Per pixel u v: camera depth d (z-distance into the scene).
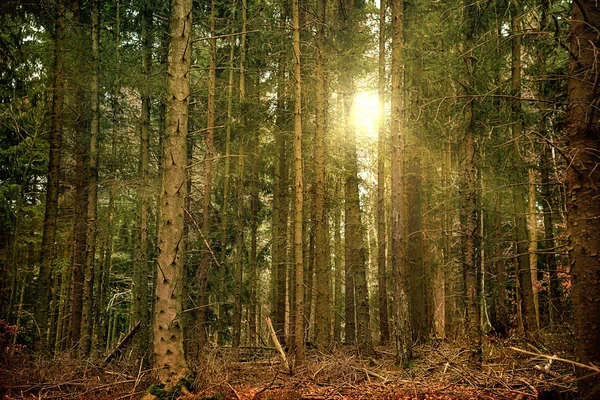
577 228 4.57
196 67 6.66
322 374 8.05
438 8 11.39
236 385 7.05
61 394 6.54
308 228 15.34
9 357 7.49
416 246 12.38
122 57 11.61
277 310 14.52
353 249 10.92
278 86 12.23
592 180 4.51
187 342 9.02
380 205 13.00
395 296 8.75
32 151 11.23
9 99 10.03
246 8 12.65
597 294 4.38
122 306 20.67
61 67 9.62
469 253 8.36
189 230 11.58
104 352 12.44
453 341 11.48
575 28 4.79
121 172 11.84
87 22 12.64
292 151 13.73
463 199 10.00
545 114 6.86
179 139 6.31
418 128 11.74
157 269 6.16
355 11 12.87
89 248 10.48
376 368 8.62
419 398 6.59
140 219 11.50
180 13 6.44
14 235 11.32
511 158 9.49
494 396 6.47
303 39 12.05
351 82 12.44
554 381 6.48
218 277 14.43
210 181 10.85
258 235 19.47
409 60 12.14
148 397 5.70
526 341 9.53
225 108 12.80
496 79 9.47
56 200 9.29
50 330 10.44
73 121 11.38
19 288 13.10
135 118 13.13
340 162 11.58
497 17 8.97
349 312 12.22
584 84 4.66
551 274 11.12
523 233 10.64
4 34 8.93
